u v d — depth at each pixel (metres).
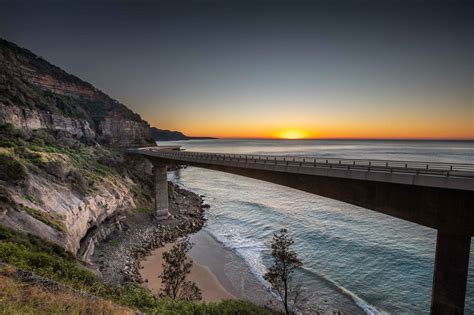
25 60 100.69
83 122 87.00
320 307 30.69
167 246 47.19
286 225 58.56
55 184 38.97
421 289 33.50
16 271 12.23
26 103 64.50
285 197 89.38
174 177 145.62
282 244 27.33
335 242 48.25
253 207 75.56
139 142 124.50
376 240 48.50
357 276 36.97
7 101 57.06
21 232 24.70
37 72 101.38
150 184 81.06
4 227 23.30
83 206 39.84
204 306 19.39
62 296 11.06
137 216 58.31
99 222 45.59
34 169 38.09
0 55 78.00
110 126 109.75
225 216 67.62
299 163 30.64
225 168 43.41
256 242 50.09
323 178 27.59
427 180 19.06
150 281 34.81
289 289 33.72
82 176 47.97
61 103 87.00
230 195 94.06
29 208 29.95
